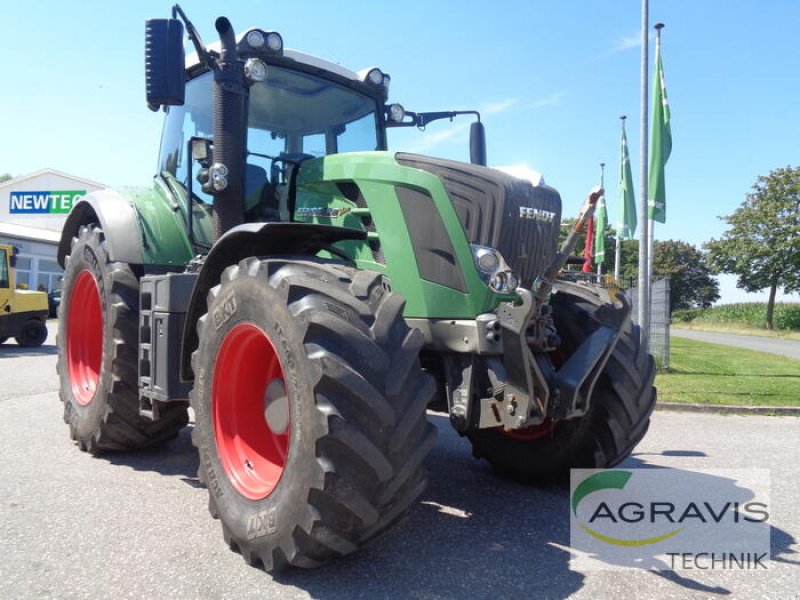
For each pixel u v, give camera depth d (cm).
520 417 306
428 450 274
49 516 343
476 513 370
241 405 325
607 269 4956
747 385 1005
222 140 385
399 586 270
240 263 310
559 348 389
